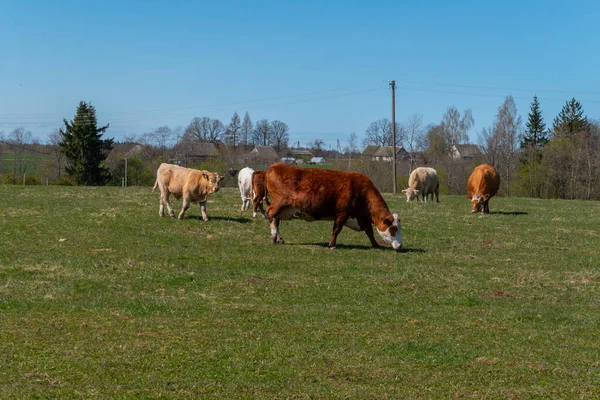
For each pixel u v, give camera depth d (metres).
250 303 11.52
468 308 11.76
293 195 17.36
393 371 8.12
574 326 10.70
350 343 9.25
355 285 13.23
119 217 21.84
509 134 69.38
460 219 25.22
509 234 21.64
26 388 7.15
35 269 13.53
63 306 10.72
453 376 8.02
